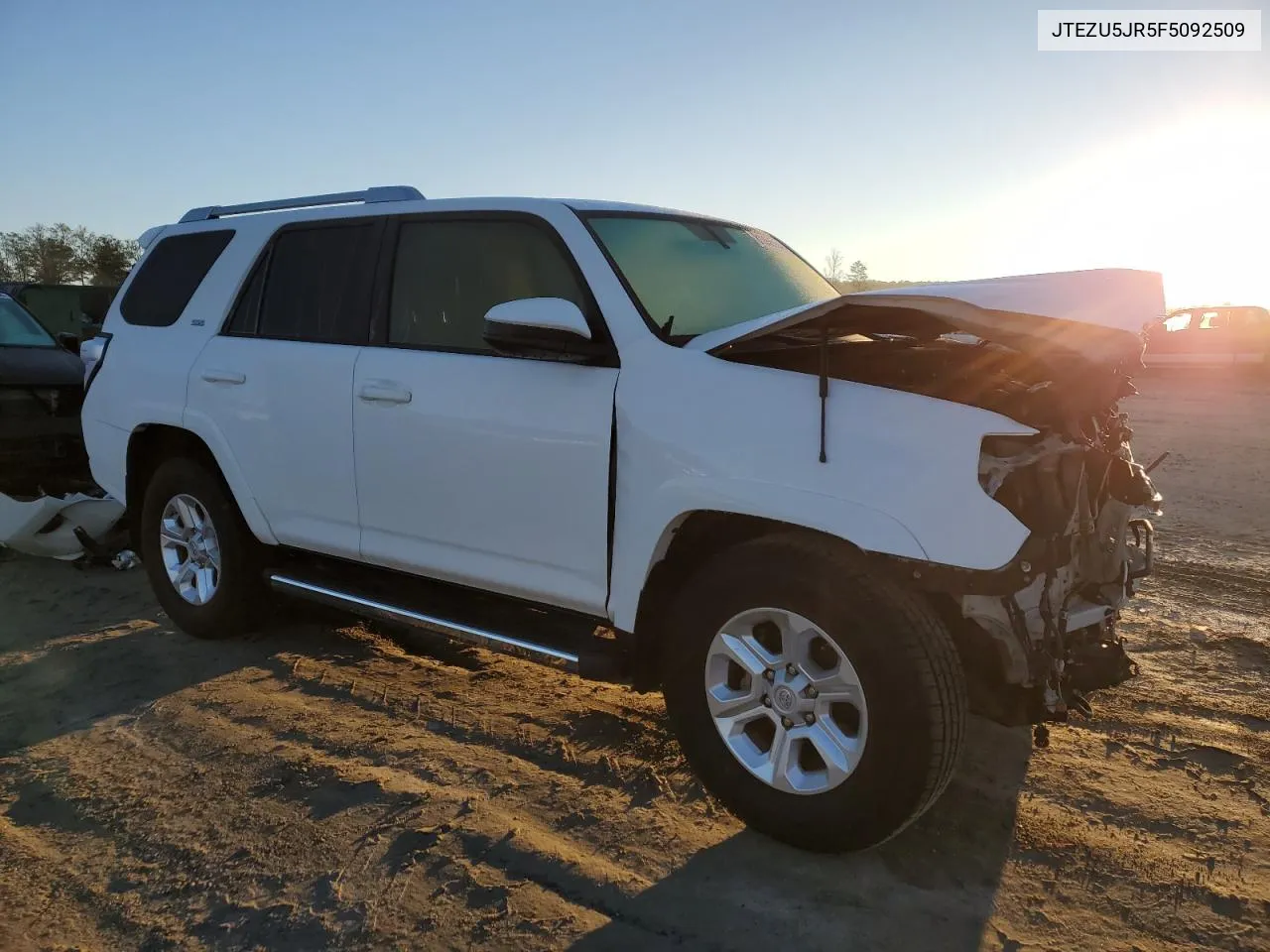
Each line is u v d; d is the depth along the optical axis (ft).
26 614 17.46
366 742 12.05
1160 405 55.67
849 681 8.80
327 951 8.17
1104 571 9.71
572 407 10.75
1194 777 11.12
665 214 13.03
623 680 10.61
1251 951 8.13
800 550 9.07
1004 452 8.54
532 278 11.72
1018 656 8.75
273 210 15.56
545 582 11.32
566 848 9.63
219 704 13.28
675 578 10.65
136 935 8.41
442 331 12.47
